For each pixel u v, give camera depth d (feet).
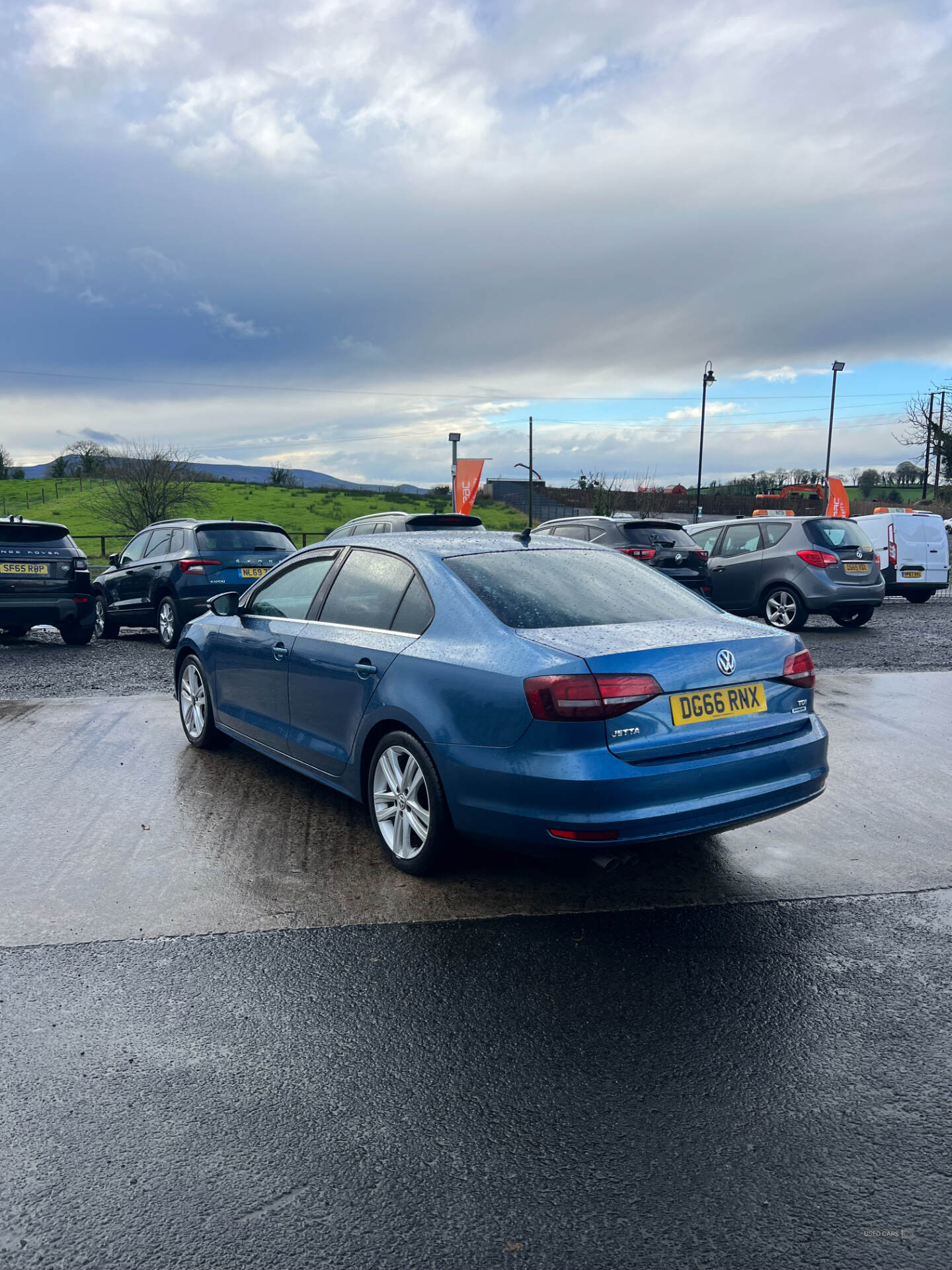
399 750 12.69
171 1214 6.50
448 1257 6.13
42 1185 6.77
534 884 12.57
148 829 14.55
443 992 9.67
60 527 35.88
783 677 12.16
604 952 10.59
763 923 11.37
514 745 10.86
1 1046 8.63
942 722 22.12
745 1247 6.22
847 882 12.67
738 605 41.42
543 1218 6.48
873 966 10.28
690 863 13.37
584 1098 7.87
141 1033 8.88
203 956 10.44
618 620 12.32
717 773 11.09
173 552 35.45
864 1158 7.13
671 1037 8.84
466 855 12.48
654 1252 6.18
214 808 15.58
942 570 54.85
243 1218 6.47
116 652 34.94
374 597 14.14
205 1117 7.59
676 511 172.24
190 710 19.71
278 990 9.70
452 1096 7.89
